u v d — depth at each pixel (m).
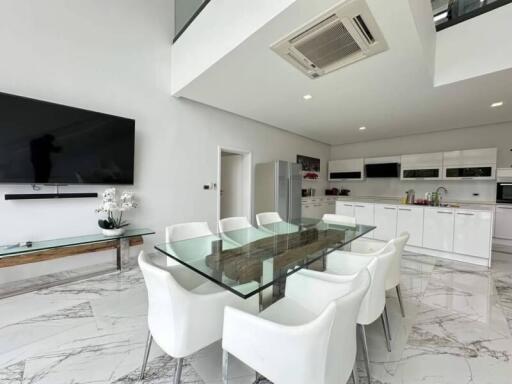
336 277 1.51
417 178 5.74
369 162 6.65
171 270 1.69
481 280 2.96
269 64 2.68
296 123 5.13
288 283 1.56
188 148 4.08
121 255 3.07
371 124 5.13
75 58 2.90
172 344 1.14
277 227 2.88
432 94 3.40
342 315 0.86
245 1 2.24
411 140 6.20
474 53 2.79
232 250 1.90
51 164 2.67
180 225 2.39
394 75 2.86
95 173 2.99
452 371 1.50
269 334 0.92
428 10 2.60
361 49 2.34
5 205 2.52
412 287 2.75
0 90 2.46
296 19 1.97
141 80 3.47
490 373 1.49
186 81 3.32
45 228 2.77
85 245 2.76
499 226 4.62
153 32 3.56
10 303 2.22
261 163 5.24
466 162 5.06
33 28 2.61
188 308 1.15
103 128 3.04
